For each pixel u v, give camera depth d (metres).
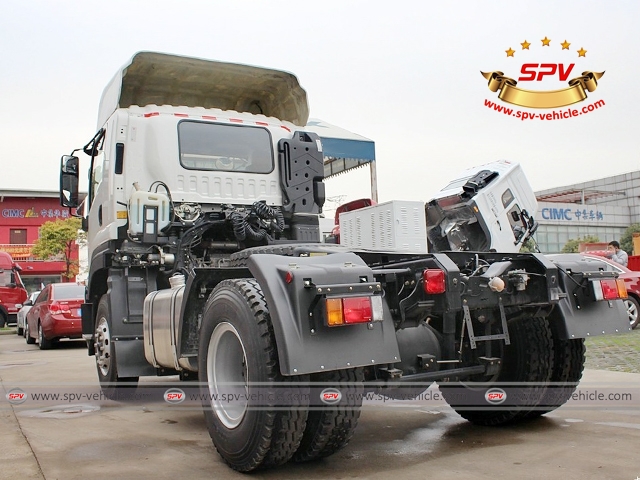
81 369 8.43
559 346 4.23
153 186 5.34
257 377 3.02
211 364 3.50
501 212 6.39
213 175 5.52
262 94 6.61
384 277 3.42
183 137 5.48
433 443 3.86
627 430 4.09
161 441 4.05
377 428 4.31
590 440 3.83
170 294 4.38
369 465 3.38
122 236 5.27
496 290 3.55
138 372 5.09
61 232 38.31
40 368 8.69
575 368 4.23
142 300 5.29
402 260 3.72
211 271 3.67
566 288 3.91
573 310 3.91
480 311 3.86
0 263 19.78
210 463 3.49
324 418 3.09
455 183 6.60
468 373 3.77
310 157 5.86
